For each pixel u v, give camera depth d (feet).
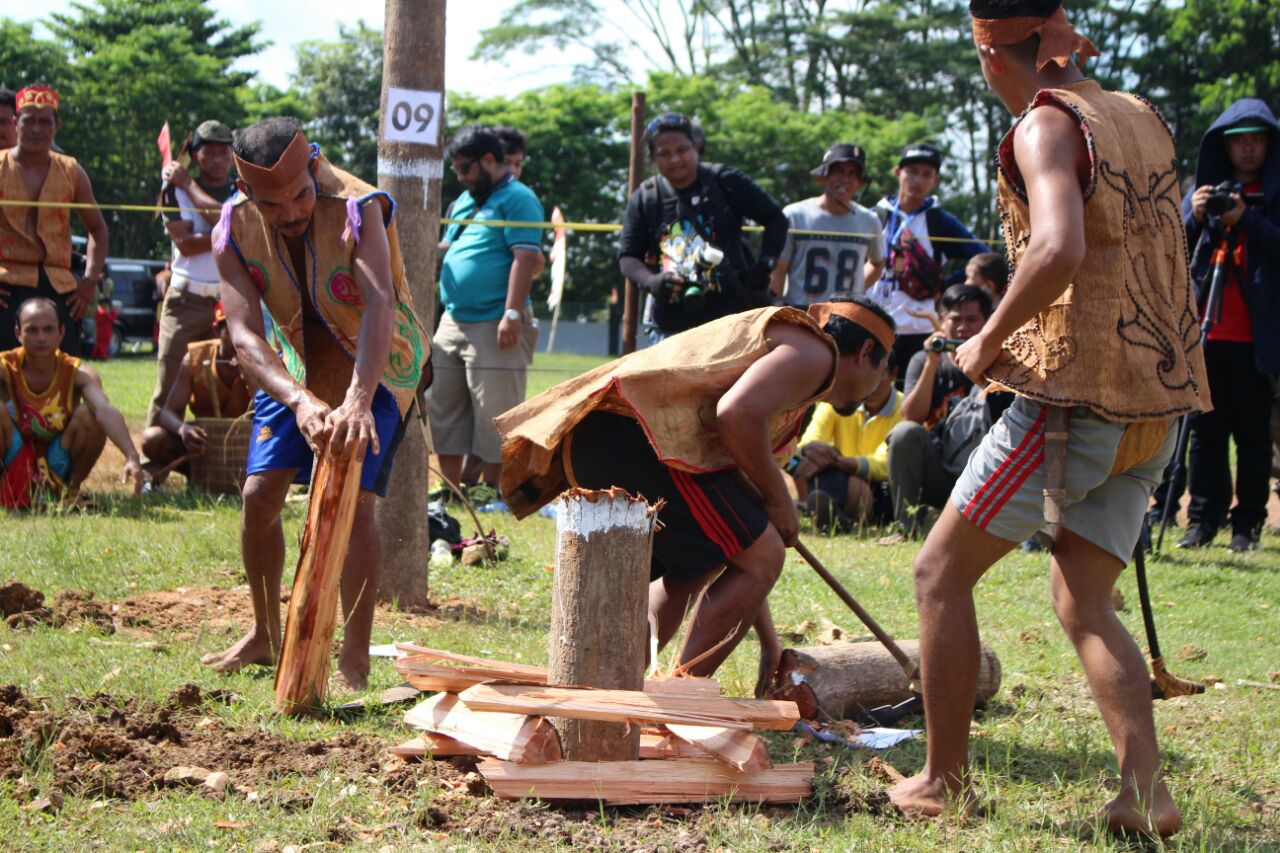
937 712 11.60
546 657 16.38
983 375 11.28
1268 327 25.67
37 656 14.82
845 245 30.42
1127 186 10.89
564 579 11.56
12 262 27.40
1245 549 26.71
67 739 11.85
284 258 14.26
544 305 141.08
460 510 27.91
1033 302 10.47
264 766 11.84
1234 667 18.03
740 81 167.02
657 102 145.28
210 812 10.77
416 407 16.28
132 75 143.13
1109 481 11.43
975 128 169.68
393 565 18.99
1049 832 11.37
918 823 11.37
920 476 27.07
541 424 13.66
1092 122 10.78
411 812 10.98
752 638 18.01
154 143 143.64
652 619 14.51
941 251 31.22
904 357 30.83
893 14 167.43
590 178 143.95
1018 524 11.21
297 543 22.33
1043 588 22.53
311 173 14.14
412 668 11.84
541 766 11.30
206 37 166.71
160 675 14.29
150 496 27.07
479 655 16.39
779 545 13.61
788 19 173.27
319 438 13.28
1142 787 10.98
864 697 14.87
